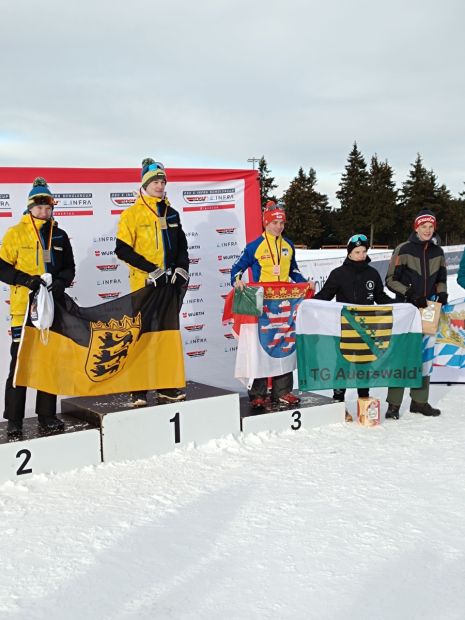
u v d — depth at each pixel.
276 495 3.80
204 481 4.06
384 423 5.52
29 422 4.66
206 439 4.81
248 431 5.02
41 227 4.49
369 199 59.31
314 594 2.67
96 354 4.60
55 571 2.89
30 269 4.43
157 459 4.50
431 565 2.92
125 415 4.44
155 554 3.05
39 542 3.19
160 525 3.38
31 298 4.30
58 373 4.48
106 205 5.74
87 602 2.62
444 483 3.98
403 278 5.74
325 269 11.79
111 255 5.79
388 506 3.62
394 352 5.56
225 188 6.38
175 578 2.81
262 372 5.31
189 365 6.31
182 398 4.88
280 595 2.66
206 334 6.38
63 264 4.61
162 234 4.89
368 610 2.54
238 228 6.48
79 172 5.60
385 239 60.66
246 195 6.50
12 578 2.83
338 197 62.34
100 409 4.59
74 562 2.98
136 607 2.57
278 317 5.38
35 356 4.38
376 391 6.98
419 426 5.40
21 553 3.07
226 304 5.41
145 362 4.79
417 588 2.71
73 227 5.61
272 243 5.40
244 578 2.81
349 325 5.49
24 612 2.54
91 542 3.19
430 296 5.73
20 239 4.42
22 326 4.39
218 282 6.41
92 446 4.33
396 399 5.67
